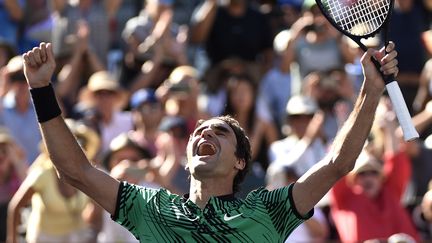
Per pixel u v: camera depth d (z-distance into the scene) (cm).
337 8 1142
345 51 2395
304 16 2431
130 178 1888
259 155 2189
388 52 1070
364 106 1073
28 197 1862
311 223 1911
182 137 2038
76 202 1877
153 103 2131
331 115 2212
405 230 1922
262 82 2391
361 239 1898
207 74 2359
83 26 2362
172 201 1089
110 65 2475
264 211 1080
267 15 2477
